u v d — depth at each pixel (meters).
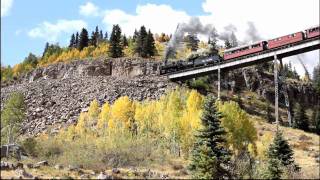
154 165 71.06
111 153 78.88
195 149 61.22
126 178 54.81
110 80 135.62
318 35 103.50
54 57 181.38
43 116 118.69
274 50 110.25
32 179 47.72
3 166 51.97
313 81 179.62
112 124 98.69
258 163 66.25
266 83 147.12
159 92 123.56
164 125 90.50
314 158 78.31
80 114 111.38
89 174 54.44
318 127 118.00
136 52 158.88
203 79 138.25
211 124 60.62
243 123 76.38
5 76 174.50
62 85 136.62
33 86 140.25
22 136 106.94
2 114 97.38
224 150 60.09
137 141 87.94
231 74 144.38
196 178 55.88
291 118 122.62
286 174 59.25
